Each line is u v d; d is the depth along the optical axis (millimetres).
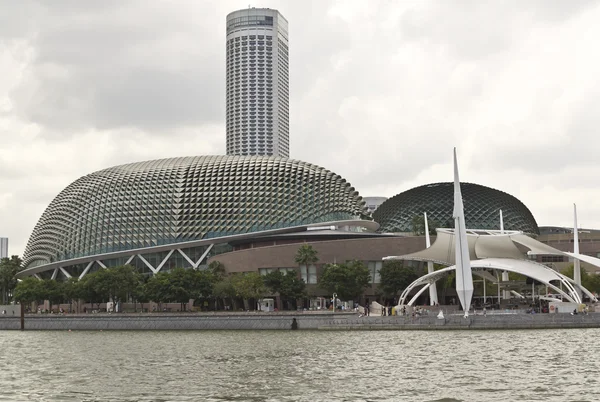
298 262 136875
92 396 43312
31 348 79062
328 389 43812
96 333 105625
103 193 176750
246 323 103562
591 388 42031
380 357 59250
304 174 169500
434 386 43844
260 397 41594
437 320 91125
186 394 43156
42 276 189000
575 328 87062
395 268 134000
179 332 102375
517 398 39500
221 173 169500
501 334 79562
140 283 141625
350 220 165250
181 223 164875
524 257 110125
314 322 100375
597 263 106875
